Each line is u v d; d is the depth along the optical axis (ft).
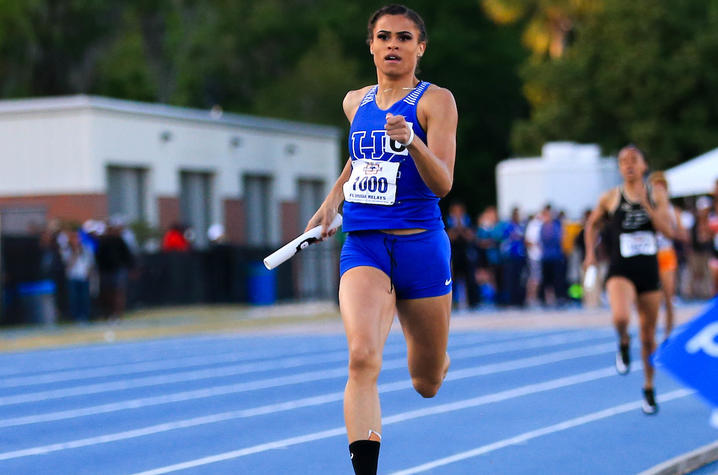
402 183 45.68
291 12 479.00
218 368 123.54
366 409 43.45
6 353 149.79
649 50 352.28
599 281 212.84
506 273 216.74
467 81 474.08
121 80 442.50
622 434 73.26
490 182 491.31
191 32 451.53
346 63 423.64
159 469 65.21
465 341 148.87
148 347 153.58
